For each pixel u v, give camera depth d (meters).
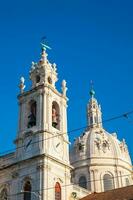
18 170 66.06
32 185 63.06
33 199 61.66
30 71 76.00
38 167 63.44
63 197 64.62
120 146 105.69
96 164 98.12
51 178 63.44
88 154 100.44
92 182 95.44
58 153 67.38
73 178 98.12
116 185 95.62
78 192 75.81
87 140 104.19
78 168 99.06
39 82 73.25
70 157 102.44
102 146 102.00
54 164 65.38
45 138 65.94
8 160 68.94
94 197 72.19
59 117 71.94
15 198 64.12
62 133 68.12
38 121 68.31
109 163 98.88
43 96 70.50
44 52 77.06
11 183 66.31
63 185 65.62
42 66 74.56
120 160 100.81
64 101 74.94
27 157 65.75
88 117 115.31
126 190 69.12
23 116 71.62
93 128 109.88
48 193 61.53
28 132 68.19
